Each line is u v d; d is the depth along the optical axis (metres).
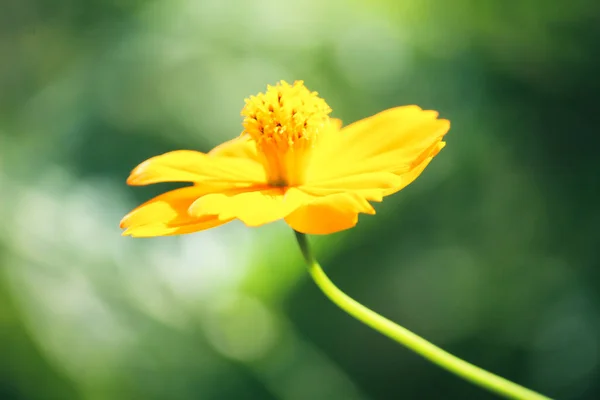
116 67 0.68
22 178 0.59
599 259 0.59
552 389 0.57
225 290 0.53
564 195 0.62
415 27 0.67
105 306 0.51
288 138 0.36
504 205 0.63
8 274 0.50
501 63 0.65
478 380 0.33
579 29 0.62
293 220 0.34
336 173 0.36
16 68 0.77
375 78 0.67
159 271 0.53
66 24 0.76
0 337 0.49
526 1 0.62
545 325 0.58
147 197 0.59
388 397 0.62
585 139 0.63
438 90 0.66
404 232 0.64
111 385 0.49
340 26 0.68
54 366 0.49
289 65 0.67
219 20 0.69
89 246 0.53
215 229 0.55
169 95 0.66
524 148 0.64
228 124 0.65
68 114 0.66
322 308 0.64
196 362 0.51
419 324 0.63
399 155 0.36
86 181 0.60
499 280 0.62
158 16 0.70
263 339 0.53
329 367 0.55
